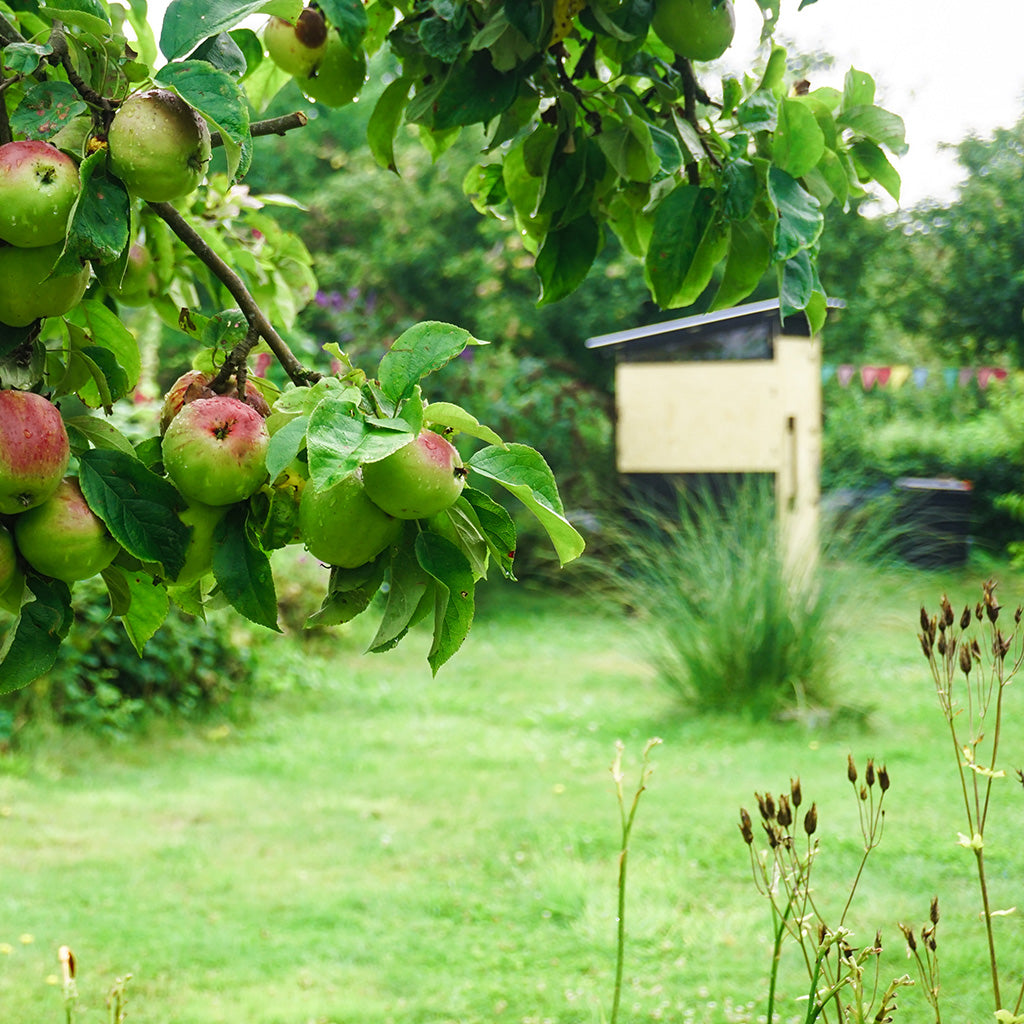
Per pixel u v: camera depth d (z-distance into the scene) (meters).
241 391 1.00
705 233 1.54
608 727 6.63
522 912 4.03
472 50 1.46
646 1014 3.23
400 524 0.90
